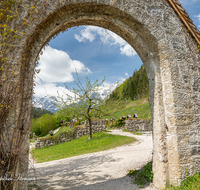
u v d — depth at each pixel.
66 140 13.66
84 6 3.02
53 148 11.66
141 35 3.57
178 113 3.15
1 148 2.14
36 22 2.59
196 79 3.58
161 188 3.07
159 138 3.25
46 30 2.83
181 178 2.93
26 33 2.51
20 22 2.51
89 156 7.66
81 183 4.09
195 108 3.38
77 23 3.37
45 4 2.69
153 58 3.56
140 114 26.12
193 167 3.06
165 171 3.10
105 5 3.07
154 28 3.38
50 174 5.22
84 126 15.12
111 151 8.12
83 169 5.54
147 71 3.75
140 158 5.89
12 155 2.14
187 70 3.50
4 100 2.23
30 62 2.60
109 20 3.38
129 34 3.56
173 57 3.38
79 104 11.60
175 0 3.80
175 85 3.25
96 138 12.25
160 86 3.44
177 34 3.61
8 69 2.33
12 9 2.51
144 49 3.61
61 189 3.74
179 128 3.10
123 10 3.18
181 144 3.05
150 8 3.44
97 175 4.66
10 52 2.38
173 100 3.17
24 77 2.45
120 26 3.46
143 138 11.23
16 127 2.25
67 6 2.84
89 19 3.30
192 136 3.19
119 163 5.70
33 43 2.68
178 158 2.97
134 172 4.20
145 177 3.71
